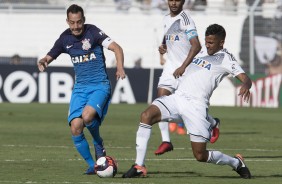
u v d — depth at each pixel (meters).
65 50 33.53
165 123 40.84
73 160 38.41
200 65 31.55
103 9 102.12
